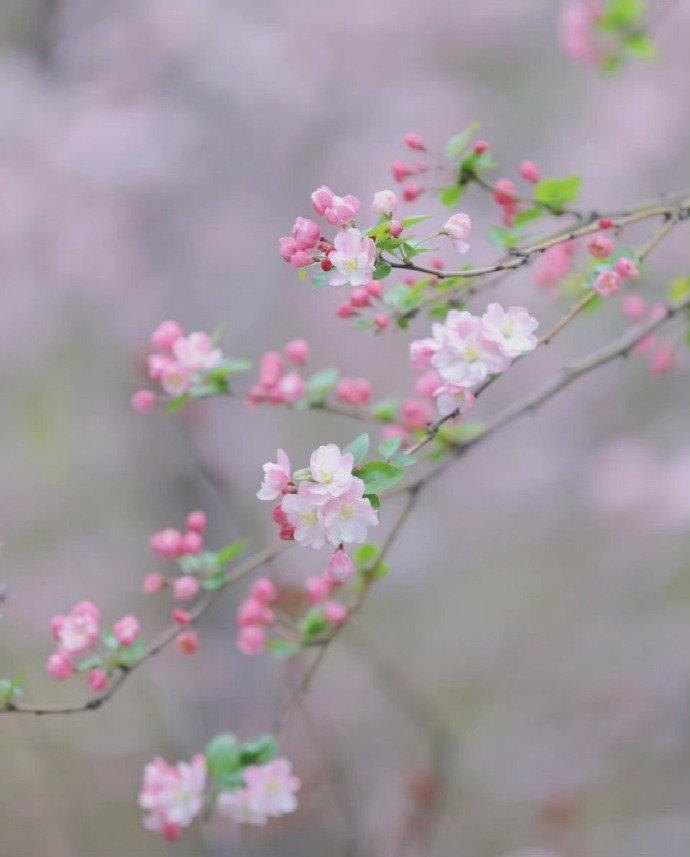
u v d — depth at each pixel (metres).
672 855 8.46
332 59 11.04
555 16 11.86
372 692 9.80
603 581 11.02
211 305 10.10
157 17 10.50
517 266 2.88
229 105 10.52
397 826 7.45
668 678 9.61
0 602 3.44
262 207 10.42
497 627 11.30
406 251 2.57
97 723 9.70
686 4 10.71
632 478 9.98
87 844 8.87
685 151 11.46
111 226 9.95
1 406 10.90
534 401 3.96
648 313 4.59
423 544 11.57
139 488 10.23
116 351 10.00
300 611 4.66
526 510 12.00
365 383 3.99
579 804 8.88
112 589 10.13
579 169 11.45
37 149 9.98
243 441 10.08
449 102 11.23
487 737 9.81
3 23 10.86
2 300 9.91
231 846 7.27
